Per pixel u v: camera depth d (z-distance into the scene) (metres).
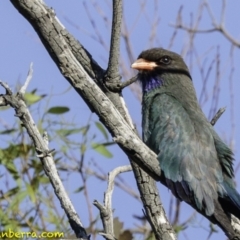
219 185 11.73
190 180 11.66
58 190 10.20
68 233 12.80
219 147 12.23
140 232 14.28
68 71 9.72
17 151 13.76
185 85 13.81
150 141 12.70
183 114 12.61
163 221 10.82
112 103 10.40
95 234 13.23
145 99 13.83
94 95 9.77
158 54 14.04
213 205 11.39
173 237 10.75
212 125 12.55
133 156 10.27
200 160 11.92
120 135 9.94
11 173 13.66
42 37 9.59
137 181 10.96
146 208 10.91
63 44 9.63
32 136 10.22
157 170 10.71
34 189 13.54
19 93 10.07
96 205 10.10
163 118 12.66
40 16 9.49
